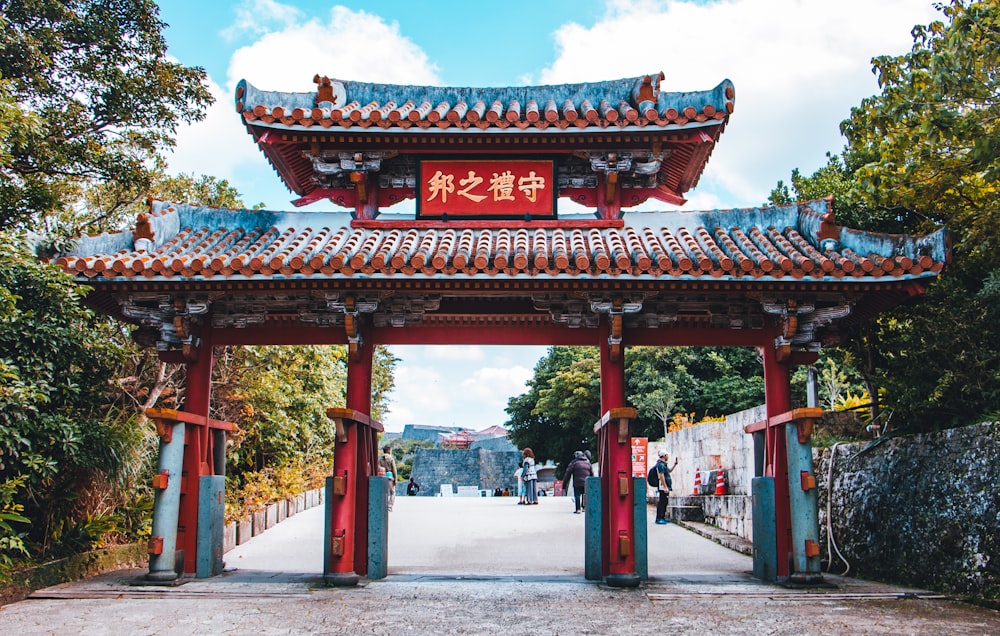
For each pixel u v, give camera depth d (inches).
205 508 413.7
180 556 402.6
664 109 454.0
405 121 430.3
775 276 377.7
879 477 454.6
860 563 454.6
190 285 390.0
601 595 362.6
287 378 800.3
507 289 390.0
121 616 318.3
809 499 394.0
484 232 443.8
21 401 361.1
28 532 412.5
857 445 488.1
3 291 355.6
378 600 350.3
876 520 447.8
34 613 324.2
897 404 436.8
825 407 991.6
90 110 628.1
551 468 2086.6
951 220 467.8
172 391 640.4
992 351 412.2
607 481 415.2
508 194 458.0
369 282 383.9
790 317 401.7
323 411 898.1
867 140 498.0
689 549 610.2
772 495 411.2
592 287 387.2
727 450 747.4
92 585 385.7
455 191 458.3
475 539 668.1
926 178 447.2
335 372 964.0
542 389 1692.9
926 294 466.6
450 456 2591.0
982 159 385.4
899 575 414.6
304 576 424.2
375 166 452.8
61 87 608.4
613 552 387.2
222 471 446.6
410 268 374.0
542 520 812.6
